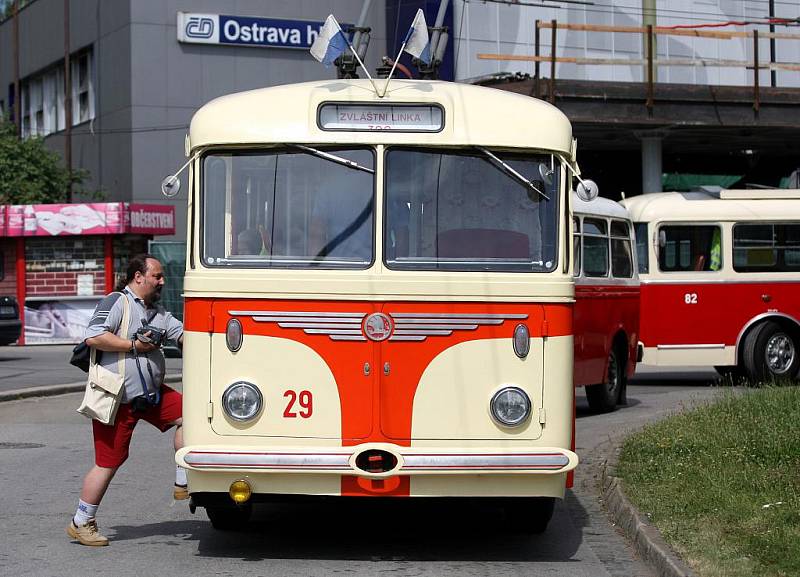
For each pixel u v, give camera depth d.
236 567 8.54
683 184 43.00
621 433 14.56
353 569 8.50
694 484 10.35
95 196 42.03
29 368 25.80
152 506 11.01
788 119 30.78
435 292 8.43
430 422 8.40
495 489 8.33
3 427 16.73
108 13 42.19
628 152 38.00
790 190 21.84
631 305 18.95
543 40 42.81
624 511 9.95
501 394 8.42
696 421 13.44
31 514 10.54
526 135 8.65
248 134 8.59
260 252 8.59
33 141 43.19
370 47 41.81
